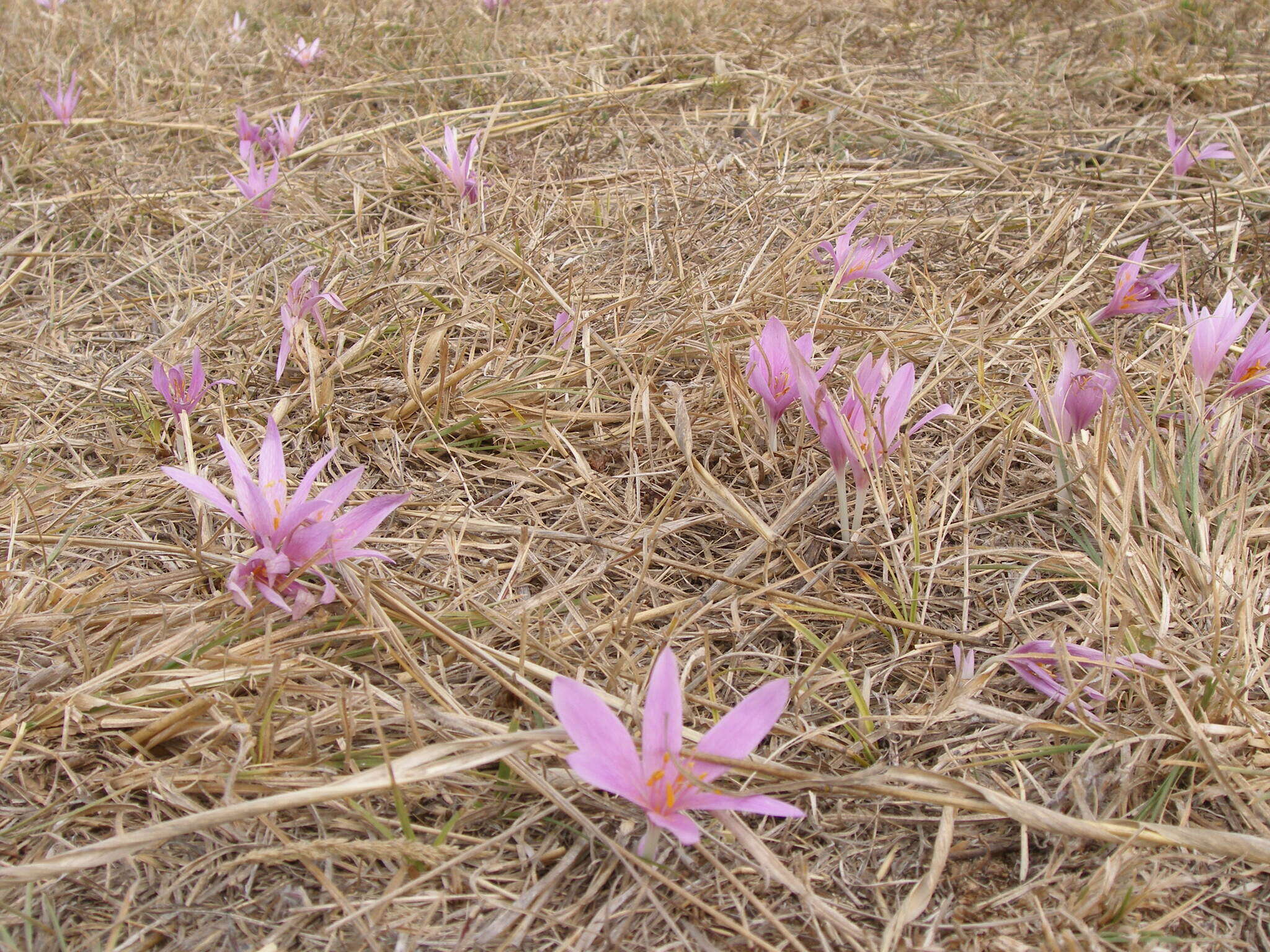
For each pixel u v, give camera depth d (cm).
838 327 47
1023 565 36
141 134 75
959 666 31
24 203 62
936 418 43
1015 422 40
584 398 45
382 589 32
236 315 52
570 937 25
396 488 40
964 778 29
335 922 25
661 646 33
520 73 82
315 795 25
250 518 32
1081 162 67
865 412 34
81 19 100
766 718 25
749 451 41
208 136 75
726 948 25
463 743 26
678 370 47
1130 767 28
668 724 24
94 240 61
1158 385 43
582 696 24
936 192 63
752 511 39
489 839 27
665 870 26
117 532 38
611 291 53
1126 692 31
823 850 27
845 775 28
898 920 25
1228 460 37
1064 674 30
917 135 70
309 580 33
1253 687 31
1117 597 33
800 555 37
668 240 54
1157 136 69
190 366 48
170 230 62
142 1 104
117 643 31
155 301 54
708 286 52
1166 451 38
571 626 33
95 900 26
